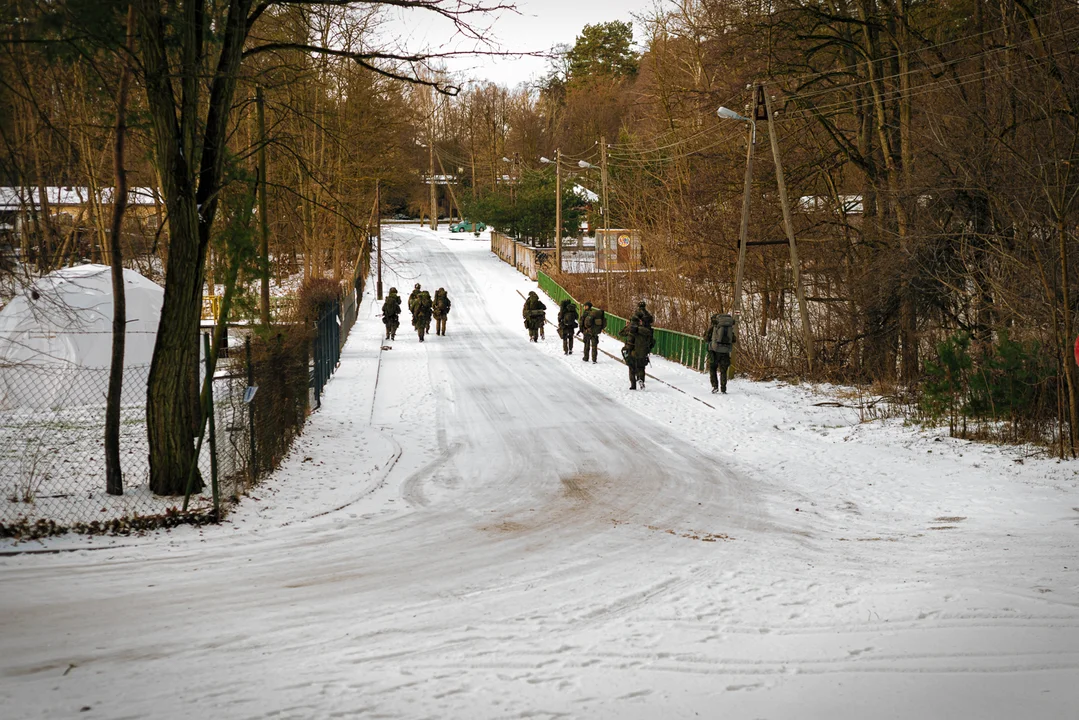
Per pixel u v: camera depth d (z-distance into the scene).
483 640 6.30
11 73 9.91
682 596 7.54
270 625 6.60
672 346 28.94
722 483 12.94
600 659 5.93
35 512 9.95
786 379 24.77
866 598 7.39
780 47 26.73
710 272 33.25
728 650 6.14
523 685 5.43
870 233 25.77
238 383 13.56
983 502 11.38
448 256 71.25
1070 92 16.55
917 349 22.42
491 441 16.17
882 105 25.48
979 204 20.27
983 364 16.08
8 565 8.09
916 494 12.05
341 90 33.16
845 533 10.17
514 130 89.19
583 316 28.33
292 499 11.34
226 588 7.60
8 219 11.95
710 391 22.42
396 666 5.74
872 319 24.48
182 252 10.77
